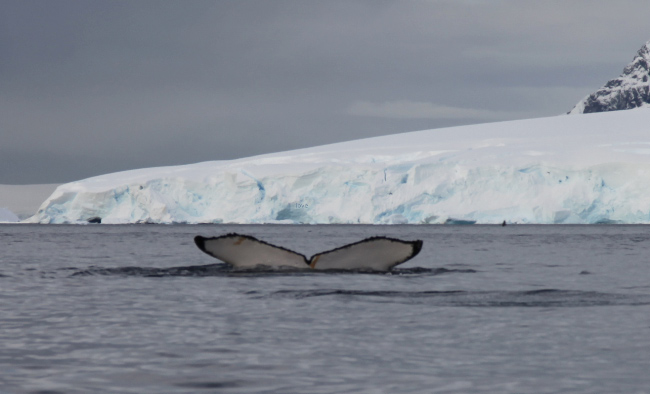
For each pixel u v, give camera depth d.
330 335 12.80
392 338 12.50
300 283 19.75
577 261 38.94
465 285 22.09
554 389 8.94
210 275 24.33
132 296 18.66
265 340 12.37
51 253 48.28
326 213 146.62
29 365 10.39
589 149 157.25
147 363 10.53
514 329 13.30
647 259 41.03
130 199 157.50
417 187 145.12
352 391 8.91
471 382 9.34
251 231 133.50
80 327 13.85
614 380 9.37
